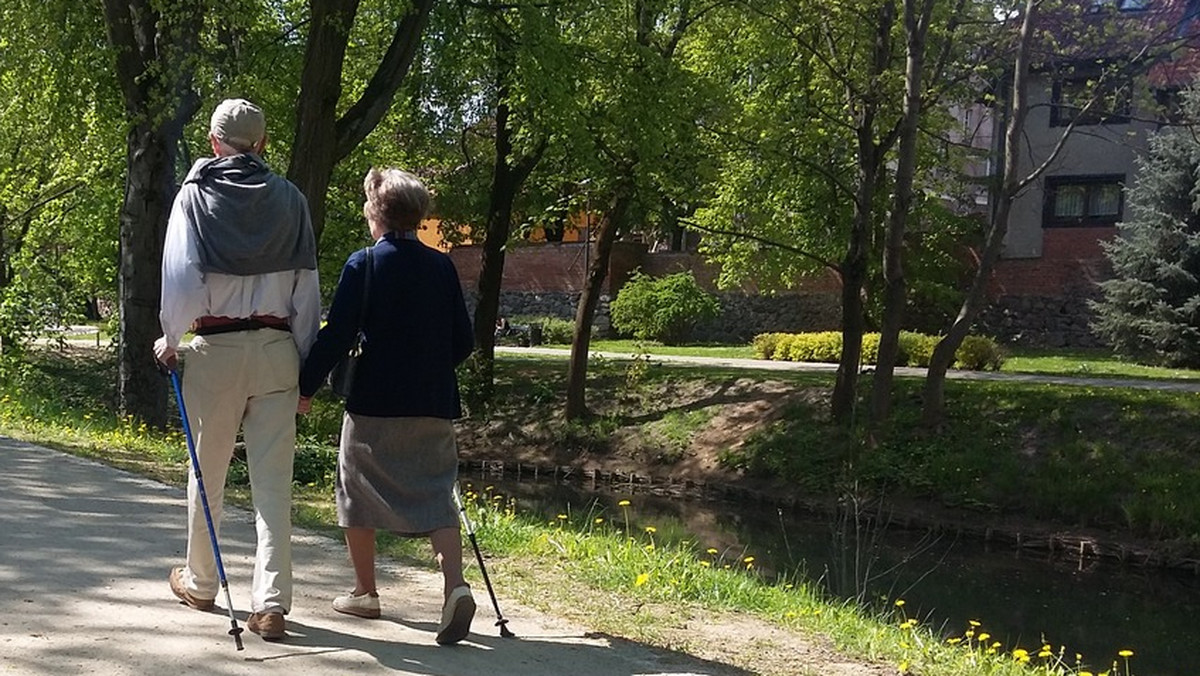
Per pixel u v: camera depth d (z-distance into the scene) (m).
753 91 21.42
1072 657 10.81
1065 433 18.86
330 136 13.10
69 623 4.66
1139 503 16.83
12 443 10.25
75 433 12.01
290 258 4.63
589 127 19.31
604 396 25.11
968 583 14.39
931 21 18.81
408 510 4.80
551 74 17.42
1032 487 17.83
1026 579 15.00
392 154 24.02
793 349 29.78
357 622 5.12
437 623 5.23
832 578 12.76
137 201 15.64
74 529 6.47
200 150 20.70
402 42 13.99
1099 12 18.83
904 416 20.39
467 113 23.16
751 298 37.09
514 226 27.33
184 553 6.04
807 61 19.78
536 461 23.31
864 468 19.20
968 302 19.75
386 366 4.75
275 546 4.68
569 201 23.81
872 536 16.50
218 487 4.87
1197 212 26.64
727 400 23.16
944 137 24.81
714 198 24.12
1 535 6.19
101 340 35.94
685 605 6.49
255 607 4.64
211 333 4.61
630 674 4.76
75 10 15.25
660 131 18.97
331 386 4.91
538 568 6.90
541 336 38.09
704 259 38.31
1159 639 11.91
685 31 20.91
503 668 4.63
